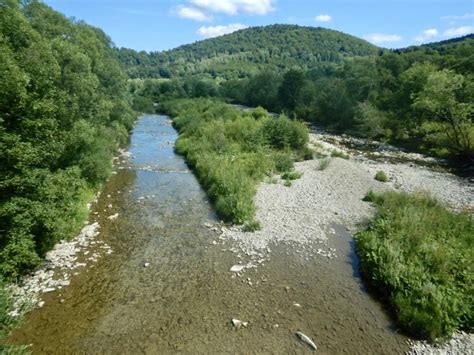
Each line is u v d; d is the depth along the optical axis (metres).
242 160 28.08
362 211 19.16
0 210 10.62
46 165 12.81
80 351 9.15
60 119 14.95
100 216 18.59
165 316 10.61
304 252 14.91
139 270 13.29
